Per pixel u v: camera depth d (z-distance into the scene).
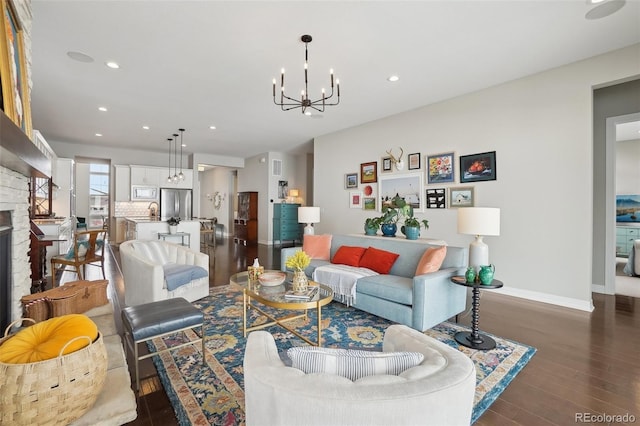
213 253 7.15
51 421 1.25
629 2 2.35
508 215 3.93
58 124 5.86
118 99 4.50
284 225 8.89
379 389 0.73
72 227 6.90
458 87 4.08
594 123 4.07
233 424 1.53
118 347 2.01
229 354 2.25
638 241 4.98
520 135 3.81
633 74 3.03
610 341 2.54
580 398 1.79
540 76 3.64
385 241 3.60
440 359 0.92
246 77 3.73
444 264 3.12
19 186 2.17
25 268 2.37
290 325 2.83
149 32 2.78
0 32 1.57
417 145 4.95
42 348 1.32
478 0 2.34
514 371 2.07
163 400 1.75
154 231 6.19
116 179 8.09
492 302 3.63
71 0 2.32
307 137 6.98
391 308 2.78
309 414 0.71
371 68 3.49
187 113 5.18
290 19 2.58
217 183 12.12
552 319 3.06
